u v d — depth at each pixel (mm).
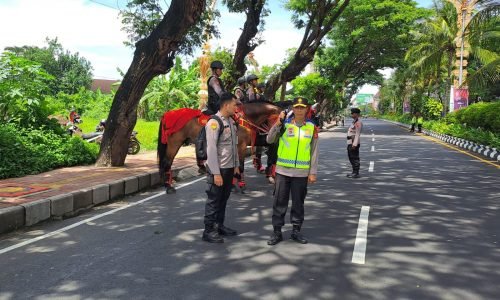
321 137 27297
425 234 5727
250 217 6680
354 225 6168
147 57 10125
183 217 6633
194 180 10375
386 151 17656
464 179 10367
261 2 16938
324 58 37625
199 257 4777
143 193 8766
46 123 11953
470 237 5602
